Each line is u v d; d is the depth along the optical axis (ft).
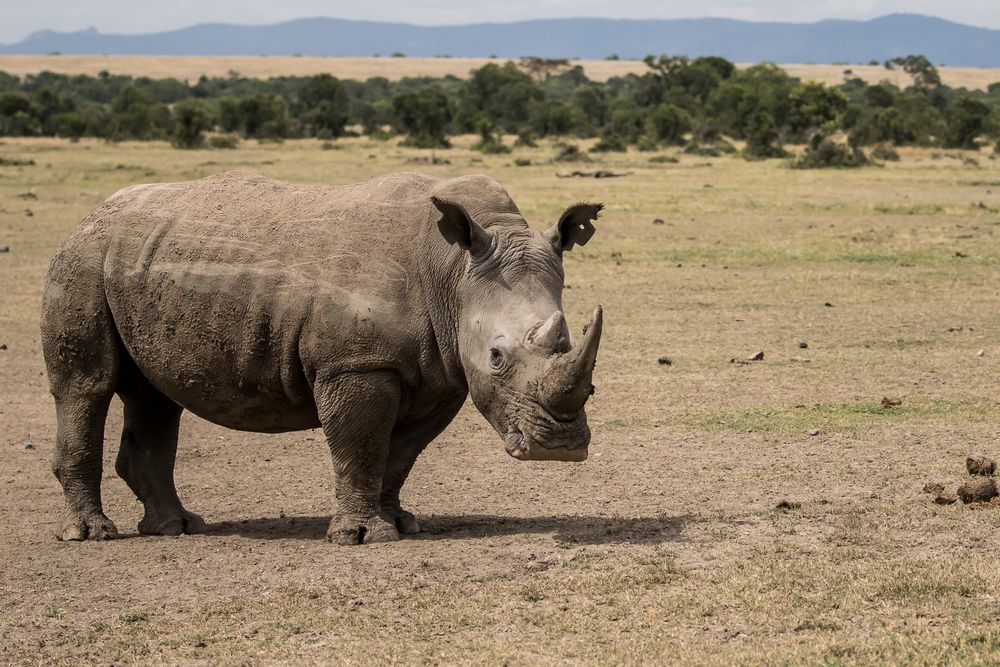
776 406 142.61
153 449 102.22
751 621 72.23
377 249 91.25
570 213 89.45
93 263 98.02
